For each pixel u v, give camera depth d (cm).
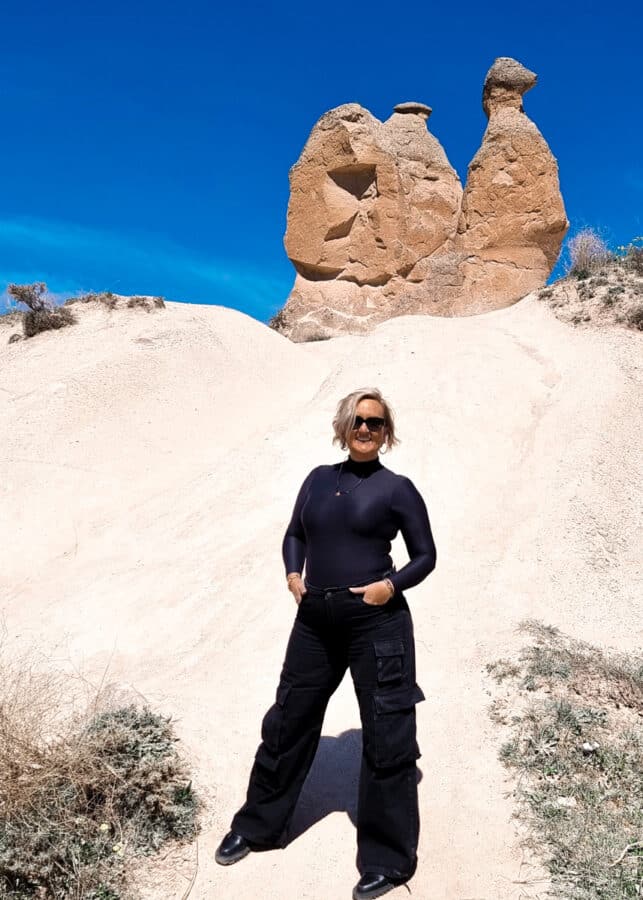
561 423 1025
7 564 859
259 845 389
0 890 341
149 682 569
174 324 1489
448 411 1038
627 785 418
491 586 688
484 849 386
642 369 1165
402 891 360
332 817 414
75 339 1479
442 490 874
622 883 353
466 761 452
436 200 2612
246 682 560
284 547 392
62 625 693
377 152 2470
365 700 355
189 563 785
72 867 359
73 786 387
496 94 2333
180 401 1253
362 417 372
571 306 1421
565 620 644
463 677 540
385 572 362
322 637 366
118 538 884
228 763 452
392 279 2508
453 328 1341
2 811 364
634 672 536
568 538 779
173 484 1018
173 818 397
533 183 2244
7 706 416
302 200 2569
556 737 454
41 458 1089
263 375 1383
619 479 907
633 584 721
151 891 360
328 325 2447
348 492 367
